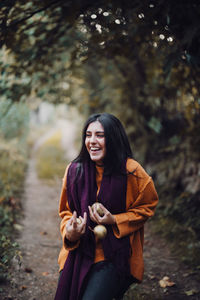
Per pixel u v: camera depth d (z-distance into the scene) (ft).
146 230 16.25
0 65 14.26
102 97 27.30
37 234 16.17
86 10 10.84
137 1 9.79
